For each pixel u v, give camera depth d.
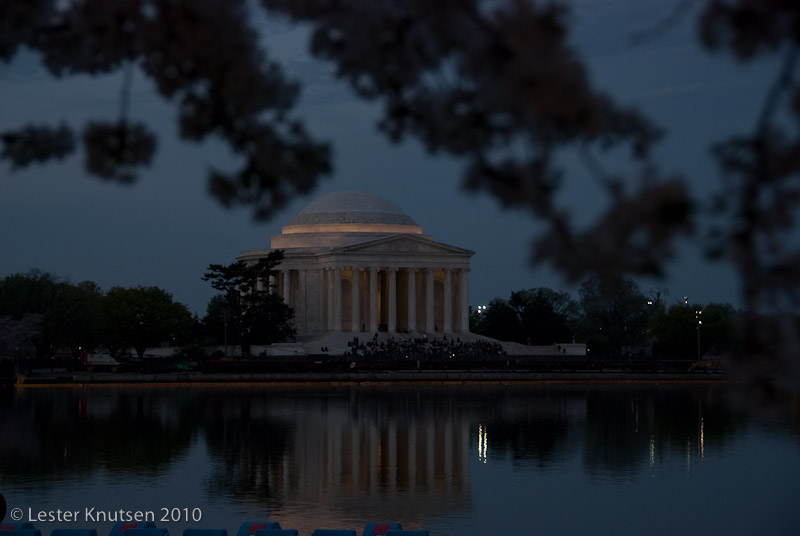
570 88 9.96
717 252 10.77
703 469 78.25
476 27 10.23
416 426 108.88
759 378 11.91
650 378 199.62
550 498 66.38
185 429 104.75
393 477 74.81
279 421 113.56
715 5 10.10
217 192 13.41
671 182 10.21
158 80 13.11
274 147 13.15
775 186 10.69
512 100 10.30
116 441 94.44
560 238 10.92
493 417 119.44
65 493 67.31
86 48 13.48
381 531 46.75
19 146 13.93
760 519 59.16
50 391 164.75
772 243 10.70
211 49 12.41
